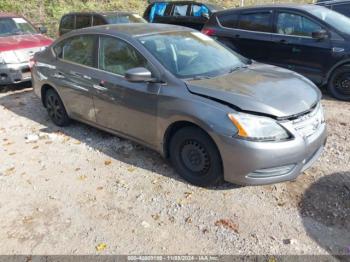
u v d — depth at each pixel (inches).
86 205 139.9
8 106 265.7
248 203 136.3
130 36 168.2
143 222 128.7
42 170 167.8
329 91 257.6
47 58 214.8
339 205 133.0
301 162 133.3
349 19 268.5
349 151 173.8
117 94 167.6
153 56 156.3
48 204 141.6
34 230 127.0
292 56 267.4
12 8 624.1
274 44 274.8
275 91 139.0
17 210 138.6
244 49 293.6
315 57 255.3
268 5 283.6
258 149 125.6
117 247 117.6
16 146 195.3
